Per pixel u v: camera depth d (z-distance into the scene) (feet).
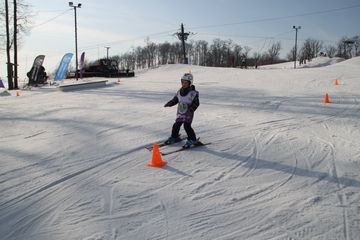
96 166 16.05
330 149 18.37
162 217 10.76
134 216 10.86
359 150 17.94
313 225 10.04
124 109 34.45
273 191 12.68
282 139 20.89
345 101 37.27
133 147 19.43
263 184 13.43
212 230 9.91
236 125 25.48
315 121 26.89
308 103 36.83
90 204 11.82
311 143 19.79
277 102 38.01
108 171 15.33
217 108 34.45
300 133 22.56
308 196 12.14
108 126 25.64
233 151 18.31
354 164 15.64
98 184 13.71
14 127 25.95
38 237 9.71
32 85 75.41
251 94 46.14
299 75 70.90
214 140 20.84
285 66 174.70
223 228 10.00
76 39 97.60
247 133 22.71
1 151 18.84
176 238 9.51
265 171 14.99
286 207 11.28
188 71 103.04
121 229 10.05
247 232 9.75
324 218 10.45
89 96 48.14
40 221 10.69
